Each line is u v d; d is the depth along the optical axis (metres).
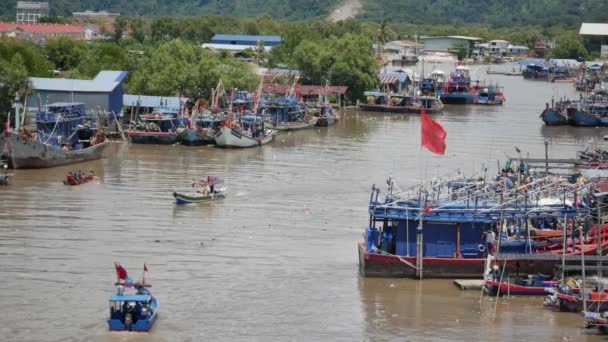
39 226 183.62
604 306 141.38
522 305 146.00
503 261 152.38
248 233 182.62
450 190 177.25
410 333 134.62
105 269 157.62
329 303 145.25
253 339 130.88
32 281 150.75
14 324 133.38
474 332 135.38
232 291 149.12
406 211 157.12
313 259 166.62
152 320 134.00
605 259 145.50
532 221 170.25
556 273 151.62
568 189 172.88
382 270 156.50
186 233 181.12
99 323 134.50
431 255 158.38
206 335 131.62
